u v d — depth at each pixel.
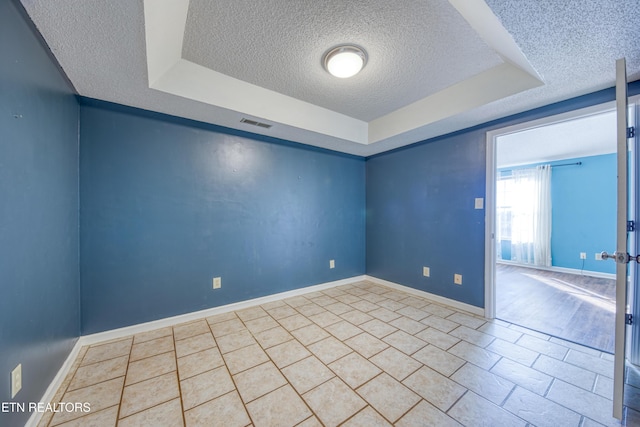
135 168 2.20
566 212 4.66
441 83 2.31
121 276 2.14
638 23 1.19
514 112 2.31
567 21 1.19
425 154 3.14
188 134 2.45
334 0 1.37
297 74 2.14
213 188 2.60
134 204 2.20
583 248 4.47
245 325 2.37
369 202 3.98
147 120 2.25
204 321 2.46
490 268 2.54
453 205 2.87
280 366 1.73
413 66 2.03
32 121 1.26
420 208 3.21
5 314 1.04
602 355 1.87
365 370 1.69
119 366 1.73
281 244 3.11
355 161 3.93
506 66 1.99
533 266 5.02
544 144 3.84
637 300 1.72
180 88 1.96
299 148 3.27
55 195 1.54
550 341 2.07
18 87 1.14
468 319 2.51
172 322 2.37
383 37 1.68
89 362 1.77
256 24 1.55
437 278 3.02
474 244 2.68
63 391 1.48
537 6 1.10
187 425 1.26
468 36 1.68
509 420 1.28
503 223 5.50
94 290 2.03
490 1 1.09
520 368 1.71
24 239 1.19
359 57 1.83
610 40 1.33
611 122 3.03
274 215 3.04
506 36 1.36
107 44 1.36
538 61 1.54
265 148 2.96
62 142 1.65
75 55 1.46
